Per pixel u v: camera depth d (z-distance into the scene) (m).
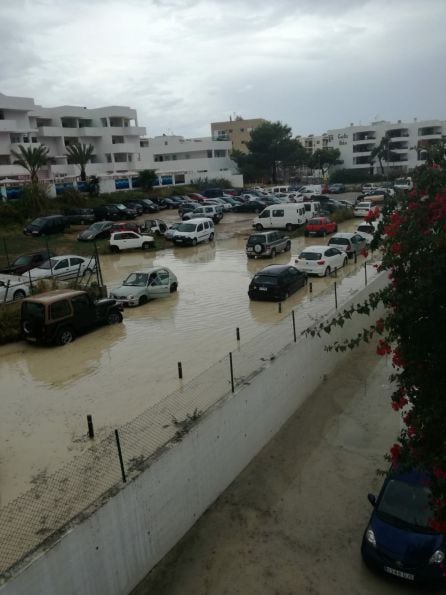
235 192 67.50
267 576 8.23
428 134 100.12
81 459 9.92
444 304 6.38
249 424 11.24
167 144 91.38
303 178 99.94
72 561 6.96
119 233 36.44
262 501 10.05
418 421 6.45
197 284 26.12
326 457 11.45
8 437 11.51
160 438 9.62
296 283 23.30
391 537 8.20
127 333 18.73
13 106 59.34
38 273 25.39
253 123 106.06
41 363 16.17
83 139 71.25
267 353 12.88
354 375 15.52
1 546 7.50
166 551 8.77
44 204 49.09
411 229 6.49
